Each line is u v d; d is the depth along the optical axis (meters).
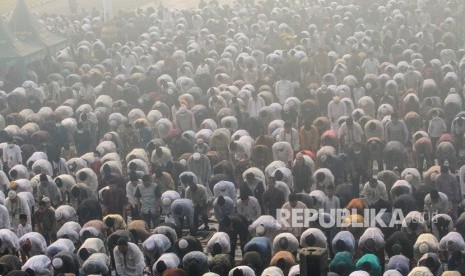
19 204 49.94
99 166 56.91
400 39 88.12
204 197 52.16
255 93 68.88
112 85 75.75
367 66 79.19
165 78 76.56
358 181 57.75
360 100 68.62
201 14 107.25
